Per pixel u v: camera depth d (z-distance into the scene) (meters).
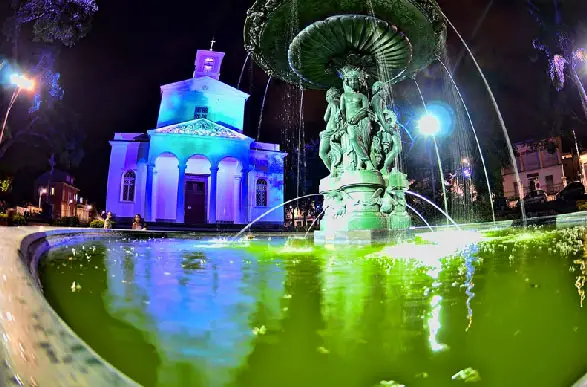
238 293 2.62
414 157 29.48
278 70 10.16
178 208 29.69
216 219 32.28
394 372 1.42
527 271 3.33
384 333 1.81
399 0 7.59
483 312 2.13
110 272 3.27
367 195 8.16
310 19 8.20
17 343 0.88
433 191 28.66
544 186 41.78
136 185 31.22
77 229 6.24
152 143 30.39
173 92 33.75
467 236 8.58
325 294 2.60
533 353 1.58
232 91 34.44
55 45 35.47
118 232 8.59
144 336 1.71
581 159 39.28
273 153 34.34
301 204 41.53
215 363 1.47
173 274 3.38
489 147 29.47
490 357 1.55
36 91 36.00
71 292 2.40
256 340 1.71
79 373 0.85
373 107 8.97
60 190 44.34
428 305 2.29
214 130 31.39
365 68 9.25
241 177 31.83
